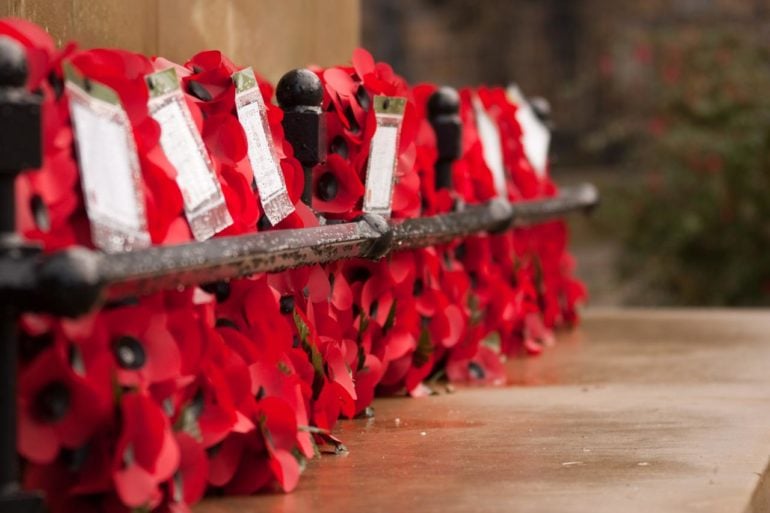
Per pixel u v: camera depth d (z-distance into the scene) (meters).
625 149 25.34
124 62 3.19
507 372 5.86
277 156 3.94
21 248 2.61
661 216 14.81
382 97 4.51
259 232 3.61
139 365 2.99
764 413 4.71
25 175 2.79
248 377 3.31
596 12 26.75
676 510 3.22
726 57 15.39
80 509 2.89
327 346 4.09
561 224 7.56
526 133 7.42
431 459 3.83
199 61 3.74
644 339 7.26
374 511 3.19
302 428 3.51
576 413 4.70
